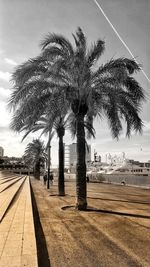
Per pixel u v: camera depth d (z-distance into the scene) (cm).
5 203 1202
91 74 1358
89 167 12200
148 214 1170
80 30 1409
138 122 1414
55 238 743
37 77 1388
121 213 1181
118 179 6347
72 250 635
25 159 6788
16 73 1356
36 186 3177
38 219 1020
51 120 1491
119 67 1251
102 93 1379
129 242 710
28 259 487
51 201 1617
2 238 626
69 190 2641
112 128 1509
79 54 1349
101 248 653
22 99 1388
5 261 476
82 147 1377
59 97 1323
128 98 1407
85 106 1398
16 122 1377
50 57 1336
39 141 5256
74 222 969
